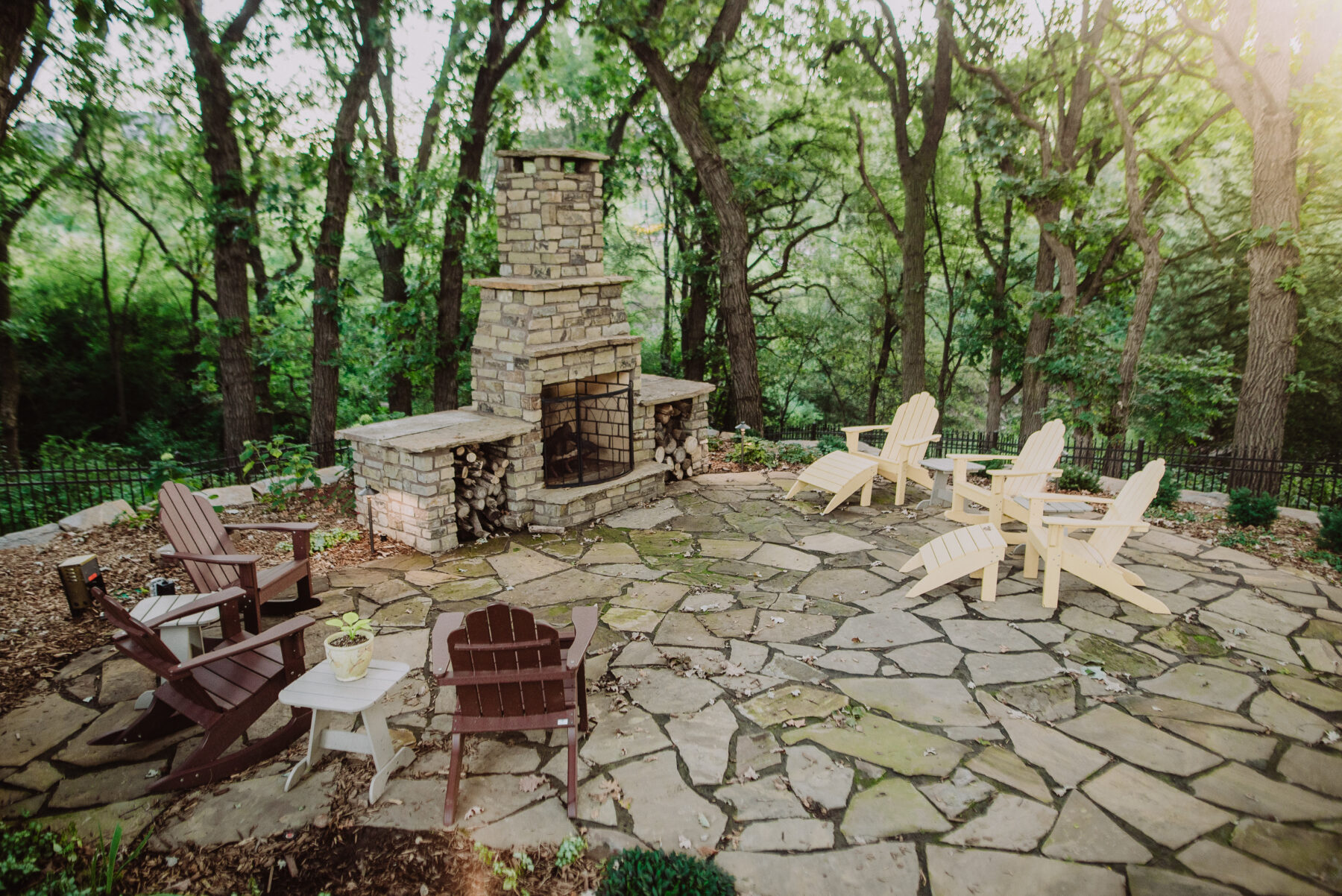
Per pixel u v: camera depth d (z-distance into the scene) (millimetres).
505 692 3021
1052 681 4055
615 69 12969
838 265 20938
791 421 23625
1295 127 9328
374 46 10461
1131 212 10352
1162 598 5121
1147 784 3195
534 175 6305
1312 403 15383
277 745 3453
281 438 7668
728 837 2887
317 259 11375
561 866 2740
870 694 3922
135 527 6320
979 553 5023
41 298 17734
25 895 2506
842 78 14812
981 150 12055
